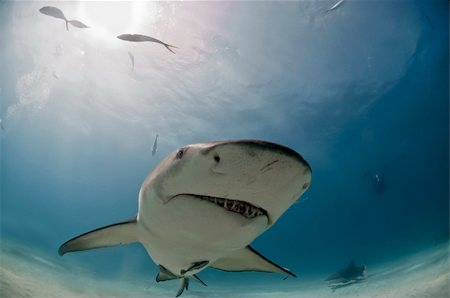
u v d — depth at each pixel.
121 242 4.17
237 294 20.91
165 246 3.08
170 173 2.42
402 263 23.22
